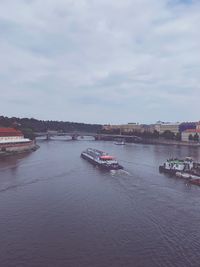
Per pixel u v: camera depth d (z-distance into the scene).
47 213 83.31
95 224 76.00
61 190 107.06
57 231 71.88
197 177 124.81
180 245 65.56
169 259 60.19
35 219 79.00
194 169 135.88
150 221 77.94
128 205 90.38
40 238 68.31
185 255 61.62
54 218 79.75
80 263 58.72
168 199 96.75
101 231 71.94
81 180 124.19
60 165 162.88
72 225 75.25
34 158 191.12
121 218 79.94
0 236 69.25
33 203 91.81
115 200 95.31
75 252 62.47
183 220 78.75
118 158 198.75
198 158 198.62
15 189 107.50
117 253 62.28
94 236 69.38
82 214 82.69
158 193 103.88
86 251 62.84
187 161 146.75
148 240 67.56
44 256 61.03
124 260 59.81
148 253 62.22
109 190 107.62
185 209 87.06
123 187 112.19
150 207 88.62
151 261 59.44
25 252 62.44
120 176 133.62
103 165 152.75
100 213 83.50
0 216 80.94
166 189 109.69
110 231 72.00
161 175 136.25
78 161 179.62
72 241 67.00
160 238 68.56
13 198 96.75
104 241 67.12
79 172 142.62
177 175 133.62
